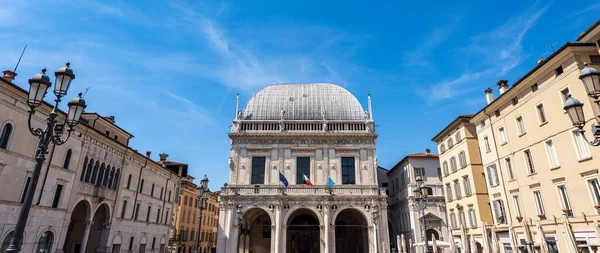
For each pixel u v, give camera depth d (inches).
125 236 1798.7
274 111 2422.5
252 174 2191.2
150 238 2081.7
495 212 1513.3
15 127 1168.8
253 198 2033.7
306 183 2082.9
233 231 1975.9
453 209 1868.8
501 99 1456.7
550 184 1199.6
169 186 2380.7
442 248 1948.8
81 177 1489.9
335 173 2162.9
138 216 1932.8
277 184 2138.3
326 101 2476.6
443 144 2014.0
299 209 2101.4
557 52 1120.2
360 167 2177.7
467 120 1768.0
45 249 1298.0
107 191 1644.9
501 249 1469.0
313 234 2341.3
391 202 2593.5
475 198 1628.9
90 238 1651.1
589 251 1034.7
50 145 1310.3
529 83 1301.7
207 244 3560.5
